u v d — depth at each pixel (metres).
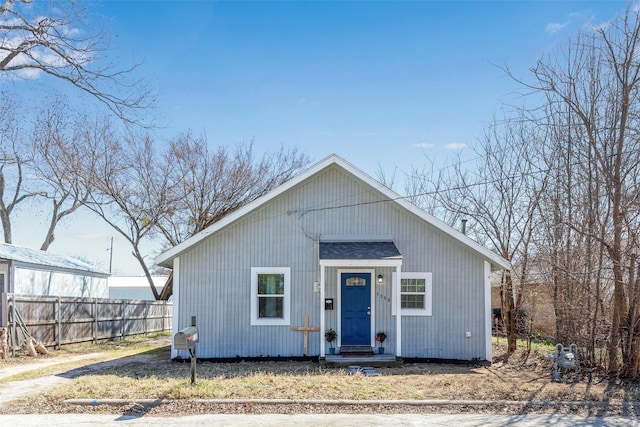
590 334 13.56
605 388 11.41
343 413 9.49
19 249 23.78
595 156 13.82
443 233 15.75
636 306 12.15
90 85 15.72
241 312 15.52
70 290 25.33
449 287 15.71
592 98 13.58
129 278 47.28
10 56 15.50
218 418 9.10
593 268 13.51
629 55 12.20
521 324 18.84
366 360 14.41
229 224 15.47
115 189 27.34
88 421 8.88
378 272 15.75
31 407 9.73
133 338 24.47
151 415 9.27
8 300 16.23
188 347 10.88
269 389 10.77
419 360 15.41
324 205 15.95
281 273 15.71
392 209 15.95
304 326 15.52
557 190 15.88
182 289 15.50
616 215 12.29
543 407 9.95
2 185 31.77
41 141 26.95
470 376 12.91
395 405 9.94
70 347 19.42
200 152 28.41
